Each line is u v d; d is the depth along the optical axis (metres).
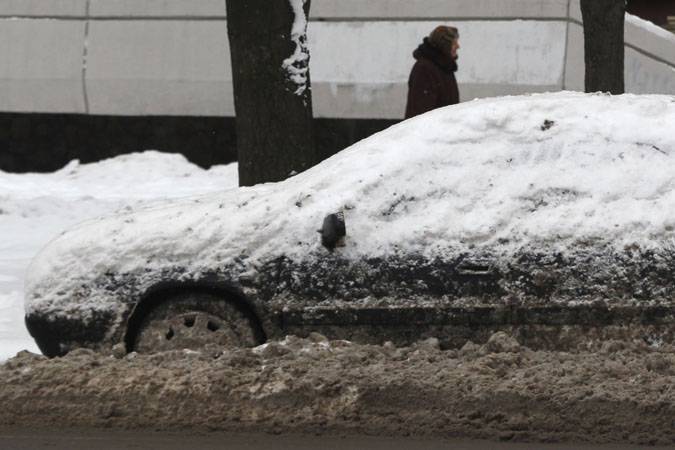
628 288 22.22
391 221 22.70
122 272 22.80
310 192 22.97
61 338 22.95
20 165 60.16
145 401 20.45
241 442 19.23
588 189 22.64
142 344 22.77
